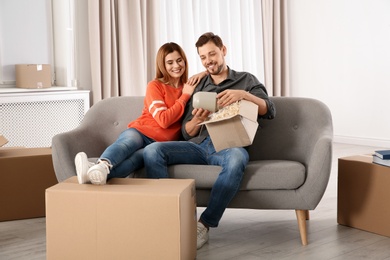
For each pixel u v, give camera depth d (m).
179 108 2.94
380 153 2.86
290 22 6.34
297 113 3.09
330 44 6.01
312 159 2.72
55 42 4.73
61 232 2.31
